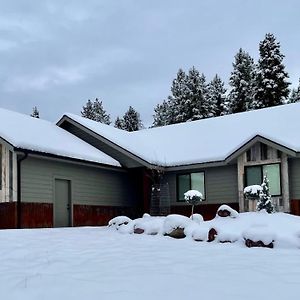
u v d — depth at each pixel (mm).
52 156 17328
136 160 20266
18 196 16219
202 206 20078
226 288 5047
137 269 6301
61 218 18250
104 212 20438
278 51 43969
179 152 21031
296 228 9734
